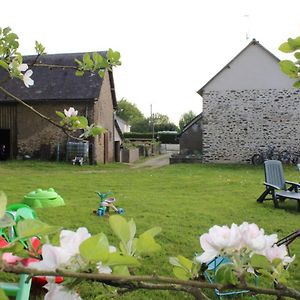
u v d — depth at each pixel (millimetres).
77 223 8023
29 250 991
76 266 888
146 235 997
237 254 1037
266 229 7824
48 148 25031
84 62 3291
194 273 1222
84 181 15539
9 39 2648
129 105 80250
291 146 23953
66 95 24703
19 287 3723
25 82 2635
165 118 74875
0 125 25516
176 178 16531
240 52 24391
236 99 24703
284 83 24000
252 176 17219
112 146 28469
